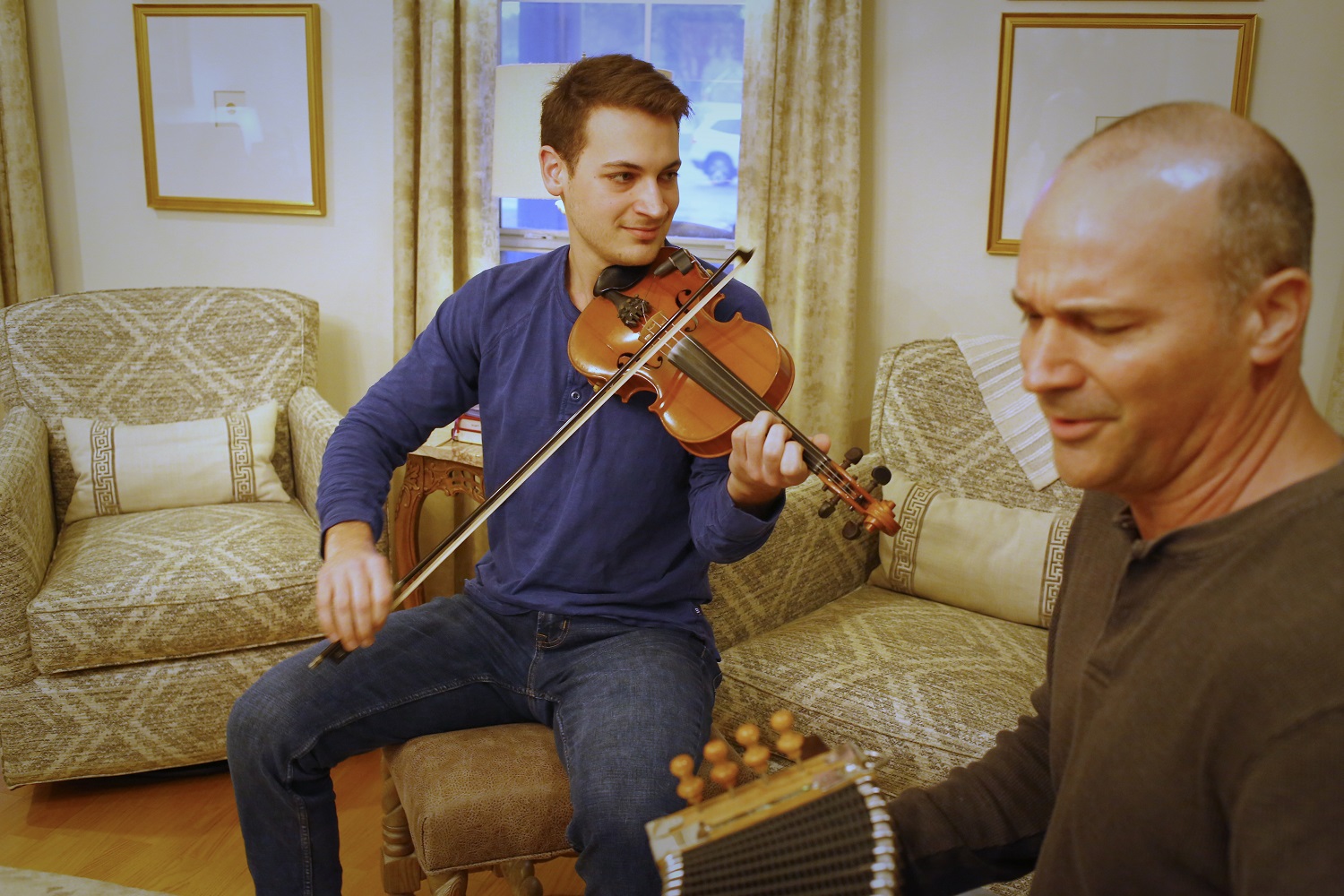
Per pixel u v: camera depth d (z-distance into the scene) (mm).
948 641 2082
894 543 2373
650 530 1724
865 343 3230
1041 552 2201
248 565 2441
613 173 1655
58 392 2951
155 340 3061
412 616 1778
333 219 3473
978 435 2426
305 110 3391
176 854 2262
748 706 1960
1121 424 744
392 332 3518
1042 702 1078
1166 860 749
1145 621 778
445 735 1703
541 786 1577
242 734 1632
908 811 1052
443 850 1537
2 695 2320
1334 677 641
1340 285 2896
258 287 3559
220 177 3484
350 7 3328
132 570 2400
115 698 2369
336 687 1649
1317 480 708
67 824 2355
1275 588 688
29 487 2502
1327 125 2844
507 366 1785
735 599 2078
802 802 800
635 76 1644
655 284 1756
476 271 3270
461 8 3121
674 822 820
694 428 1593
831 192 3041
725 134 3225
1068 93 2959
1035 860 1078
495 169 2830
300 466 2969
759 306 1821
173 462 2846
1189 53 2865
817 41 2947
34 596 2361
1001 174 3027
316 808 1668
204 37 3393
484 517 1615
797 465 1388
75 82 3502
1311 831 626
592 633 1687
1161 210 697
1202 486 771
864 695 1877
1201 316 707
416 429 1866
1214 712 697
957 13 3000
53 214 3592
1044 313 747
